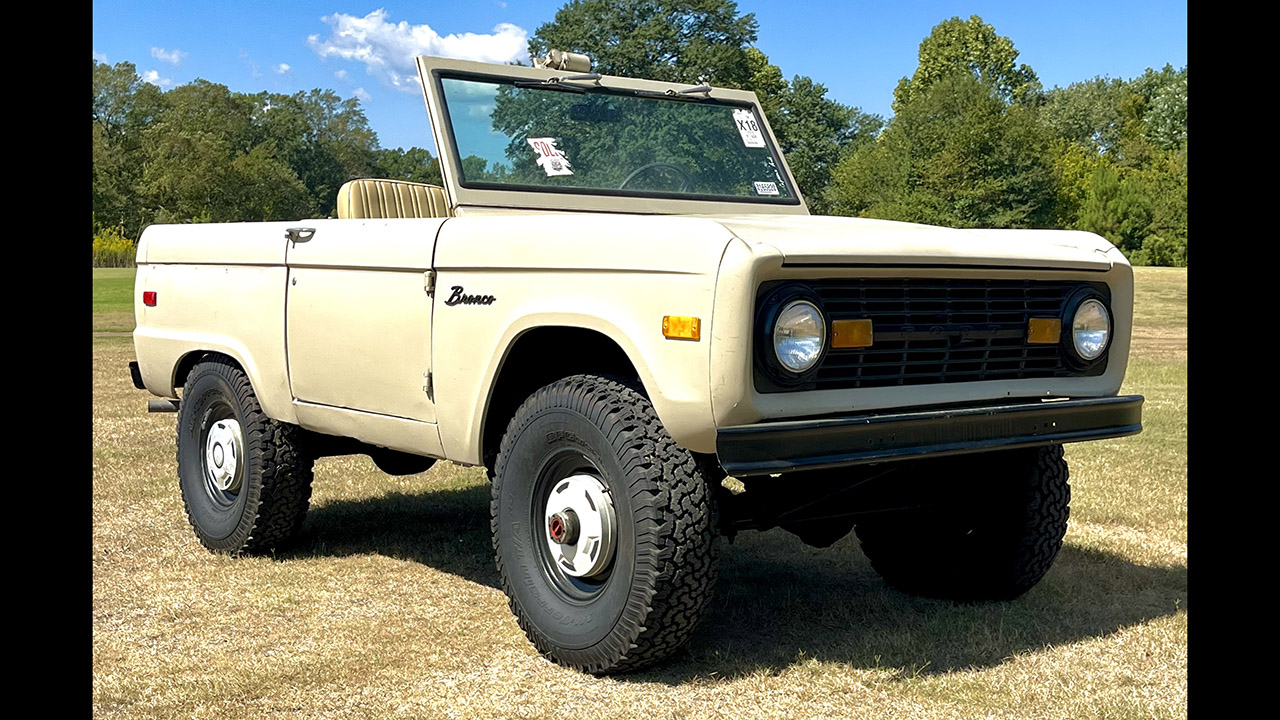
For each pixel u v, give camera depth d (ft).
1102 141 303.27
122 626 13.20
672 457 10.96
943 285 11.55
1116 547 16.61
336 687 11.19
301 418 15.34
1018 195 221.87
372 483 21.95
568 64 16.26
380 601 14.26
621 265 10.90
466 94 15.08
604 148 15.84
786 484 12.35
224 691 11.06
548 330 11.85
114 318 76.59
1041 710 10.50
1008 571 13.96
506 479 12.25
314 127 321.11
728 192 16.57
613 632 11.12
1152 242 208.33
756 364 10.34
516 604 12.20
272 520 16.29
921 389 11.43
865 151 248.52
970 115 223.30
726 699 10.84
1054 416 11.93
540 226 11.73
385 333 13.69
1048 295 12.48
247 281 16.03
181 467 17.53
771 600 14.23
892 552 14.80
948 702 10.73
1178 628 12.73
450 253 12.70
